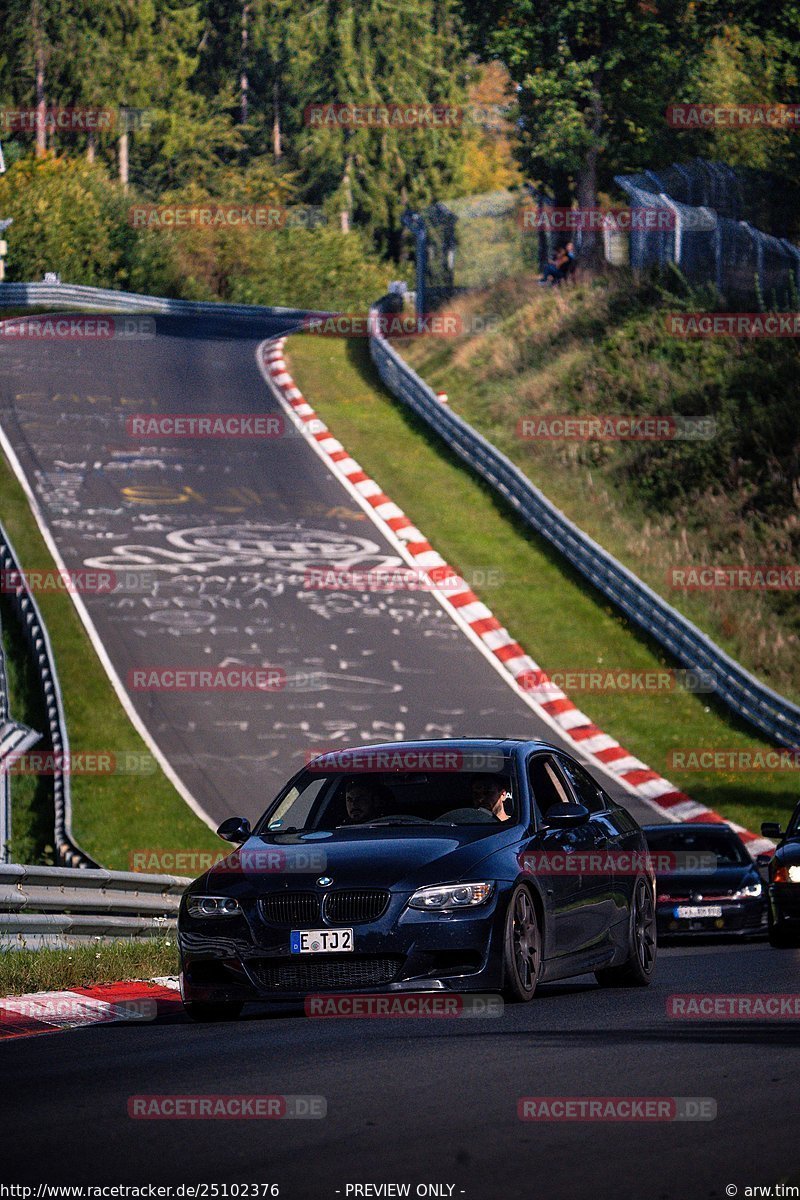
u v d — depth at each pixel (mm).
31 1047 30828
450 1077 25578
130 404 170750
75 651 108000
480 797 38531
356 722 102125
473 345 194875
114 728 98688
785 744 104812
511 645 117500
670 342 170500
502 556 134500
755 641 123562
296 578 124875
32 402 166875
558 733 105125
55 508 134875
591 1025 31625
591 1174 19219
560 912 37344
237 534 133250
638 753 104312
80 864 79375
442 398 171500
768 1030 30594
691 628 114750
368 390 183125
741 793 98875
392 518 140250
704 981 42531
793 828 62000
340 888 34531
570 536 133125
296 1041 30359
